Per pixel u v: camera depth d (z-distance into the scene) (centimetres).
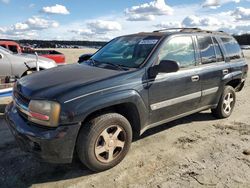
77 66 475
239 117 648
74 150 378
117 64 464
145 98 429
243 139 516
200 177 383
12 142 487
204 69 539
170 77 466
